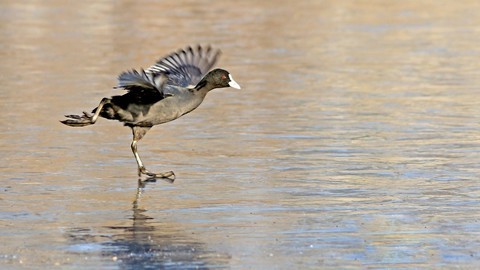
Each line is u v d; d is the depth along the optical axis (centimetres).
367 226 1187
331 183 1408
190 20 3447
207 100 2130
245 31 3192
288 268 1026
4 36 3073
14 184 1395
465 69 2506
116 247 1094
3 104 2045
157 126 1853
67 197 1327
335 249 1092
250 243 1114
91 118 1343
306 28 3272
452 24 3369
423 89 2238
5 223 1191
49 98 2120
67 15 3575
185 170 1498
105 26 3300
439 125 1847
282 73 2459
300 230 1169
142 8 3762
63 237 1133
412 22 3419
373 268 1026
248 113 1973
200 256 1063
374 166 1514
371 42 2975
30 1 3975
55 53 2762
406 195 1338
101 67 2538
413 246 1104
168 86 1378
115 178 1443
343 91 2216
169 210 1262
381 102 2081
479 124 1855
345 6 3850
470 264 1037
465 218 1222
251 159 1569
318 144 1680
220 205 1288
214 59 1442
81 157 1582
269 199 1319
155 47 2858
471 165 1520
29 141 1697
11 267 1022
